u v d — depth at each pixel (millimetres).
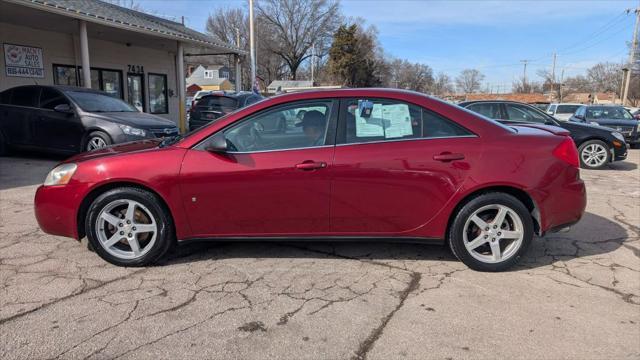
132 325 2922
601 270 3846
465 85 107438
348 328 2912
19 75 12211
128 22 12188
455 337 2809
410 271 3795
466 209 3641
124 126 8438
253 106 3758
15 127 9133
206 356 2607
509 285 3535
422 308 3166
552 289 3469
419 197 3633
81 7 11227
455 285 3531
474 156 3602
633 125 14086
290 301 3264
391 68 95438
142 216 3801
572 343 2750
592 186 7695
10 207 5676
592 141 9789
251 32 22672
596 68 81812
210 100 13680
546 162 3652
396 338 2797
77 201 3744
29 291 3379
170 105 19203
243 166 3625
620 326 2945
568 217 3752
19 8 9609
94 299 3266
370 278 3656
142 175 3645
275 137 3717
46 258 4023
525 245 3721
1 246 4312
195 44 16406
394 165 3586
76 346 2691
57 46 13336
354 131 3688
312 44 54719
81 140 8562
